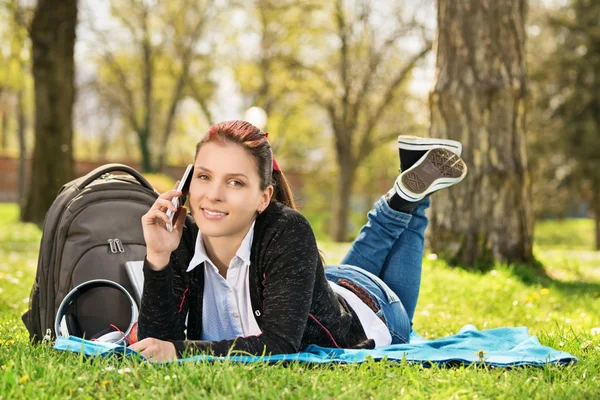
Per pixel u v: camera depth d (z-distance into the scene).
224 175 2.94
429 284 7.52
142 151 37.03
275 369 2.85
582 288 8.17
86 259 3.69
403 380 2.89
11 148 63.28
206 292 3.18
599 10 31.22
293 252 3.02
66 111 19.67
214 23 34.53
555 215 33.16
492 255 8.87
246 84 33.38
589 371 3.13
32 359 2.96
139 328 3.12
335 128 32.50
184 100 41.06
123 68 37.62
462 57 8.91
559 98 31.78
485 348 3.71
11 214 41.53
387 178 44.91
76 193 3.86
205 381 2.65
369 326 3.62
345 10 30.81
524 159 9.02
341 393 2.65
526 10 9.10
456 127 8.94
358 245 4.16
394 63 30.59
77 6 19.89
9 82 27.80
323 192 45.62
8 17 22.70
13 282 7.34
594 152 30.84
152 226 2.97
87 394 2.57
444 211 9.05
